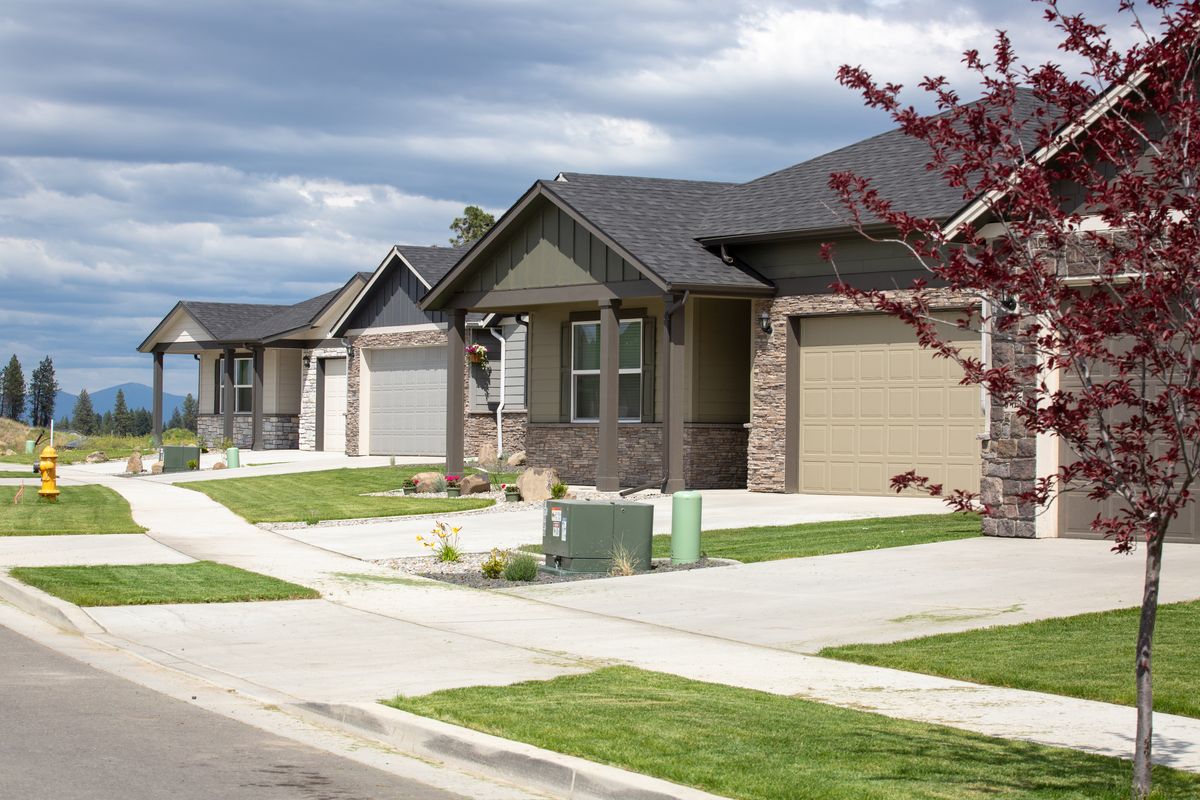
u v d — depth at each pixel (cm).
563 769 730
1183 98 672
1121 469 668
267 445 4559
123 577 1538
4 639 1198
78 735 825
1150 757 674
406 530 2034
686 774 712
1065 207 1547
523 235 2653
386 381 3912
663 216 2553
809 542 1741
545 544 1623
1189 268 637
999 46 718
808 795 675
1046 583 1390
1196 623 1162
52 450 2661
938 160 738
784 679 996
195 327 4806
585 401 2798
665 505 2264
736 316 2603
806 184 2533
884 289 2241
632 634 1191
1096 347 657
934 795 676
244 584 1488
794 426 2394
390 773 762
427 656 1099
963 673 1001
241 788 709
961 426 2191
